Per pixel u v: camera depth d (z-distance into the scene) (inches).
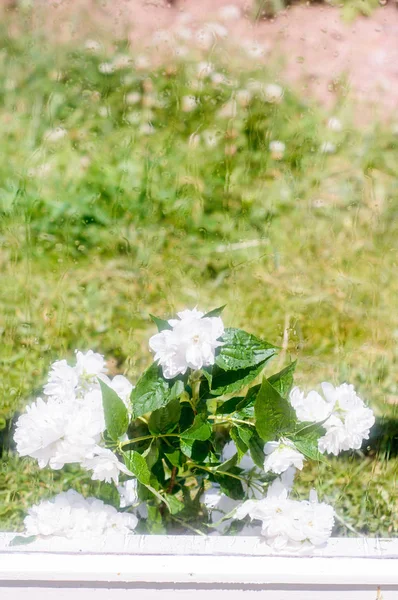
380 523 56.7
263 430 50.1
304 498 57.5
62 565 47.7
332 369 66.1
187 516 53.8
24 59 115.3
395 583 47.8
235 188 91.7
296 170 97.0
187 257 79.0
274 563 48.1
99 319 69.9
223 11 137.9
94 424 50.1
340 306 71.2
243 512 49.9
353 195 91.2
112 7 131.0
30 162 92.8
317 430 50.4
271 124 106.4
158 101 110.8
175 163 95.4
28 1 121.9
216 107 110.3
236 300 72.1
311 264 78.5
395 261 78.5
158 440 52.2
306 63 127.7
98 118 106.0
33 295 71.4
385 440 60.6
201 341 49.6
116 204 85.3
